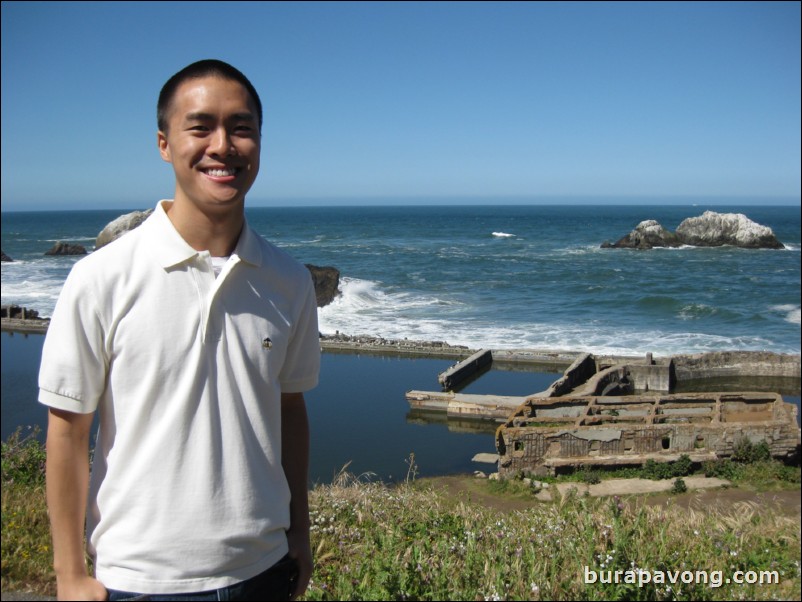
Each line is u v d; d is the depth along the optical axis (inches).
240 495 74.0
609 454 562.6
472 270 2229.3
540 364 1056.8
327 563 185.2
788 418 611.5
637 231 3065.9
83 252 2888.8
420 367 1044.5
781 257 2623.0
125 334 70.9
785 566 186.2
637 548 181.3
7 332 1301.7
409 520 226.2
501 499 514.6
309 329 87.6
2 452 295.7
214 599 72.4
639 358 991.6
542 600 157.2
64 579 72.6
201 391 72.7
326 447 682.8
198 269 74.1
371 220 6963.6
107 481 72.1
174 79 76.5
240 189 74.9
